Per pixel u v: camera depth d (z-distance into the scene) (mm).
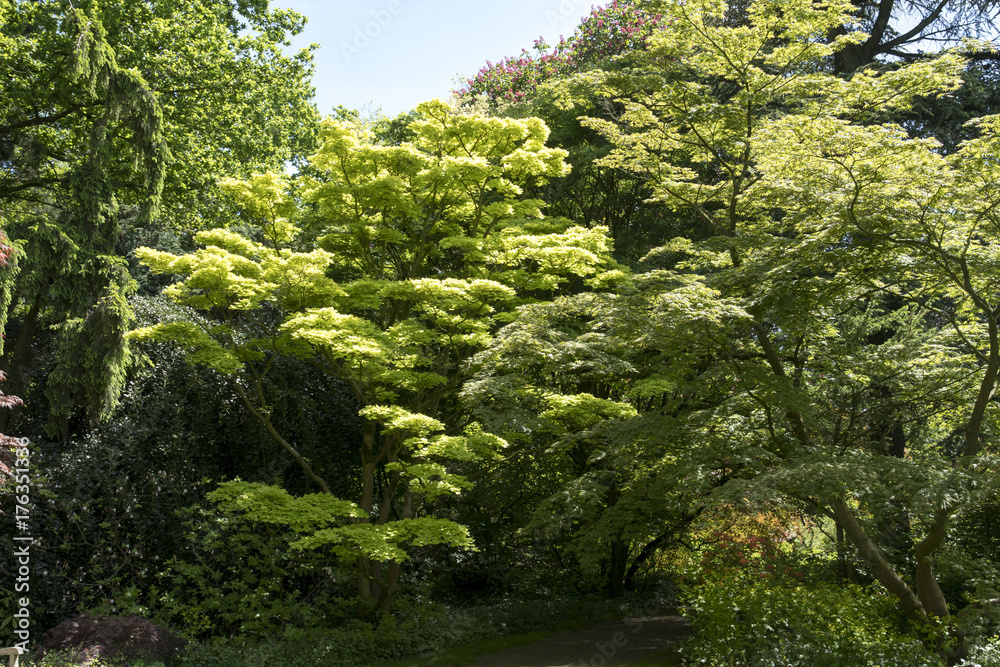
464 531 10812
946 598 12875
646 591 17609
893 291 11461
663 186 13609
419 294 11555
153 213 13414
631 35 20141
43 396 12469
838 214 9586
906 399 13000
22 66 14680
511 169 14305
